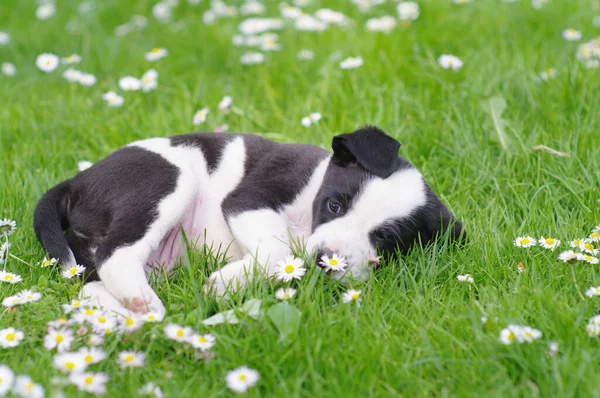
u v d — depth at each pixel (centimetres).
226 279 395
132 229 411
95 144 598
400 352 338
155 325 346
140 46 868
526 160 530
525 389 313
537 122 582
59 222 431
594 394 300
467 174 529
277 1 964
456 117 598
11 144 609
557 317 347
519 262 414
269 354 329
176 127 623
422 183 445
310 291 376
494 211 476
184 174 436
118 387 320
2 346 338
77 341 343
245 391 309
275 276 395
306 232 448
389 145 439
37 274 416
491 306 364
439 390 320
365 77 687
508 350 329
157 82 714
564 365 314
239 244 431
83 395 305
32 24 982
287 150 469
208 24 905
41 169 548
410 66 710
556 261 410
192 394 312
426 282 400
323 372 325
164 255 435
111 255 400
